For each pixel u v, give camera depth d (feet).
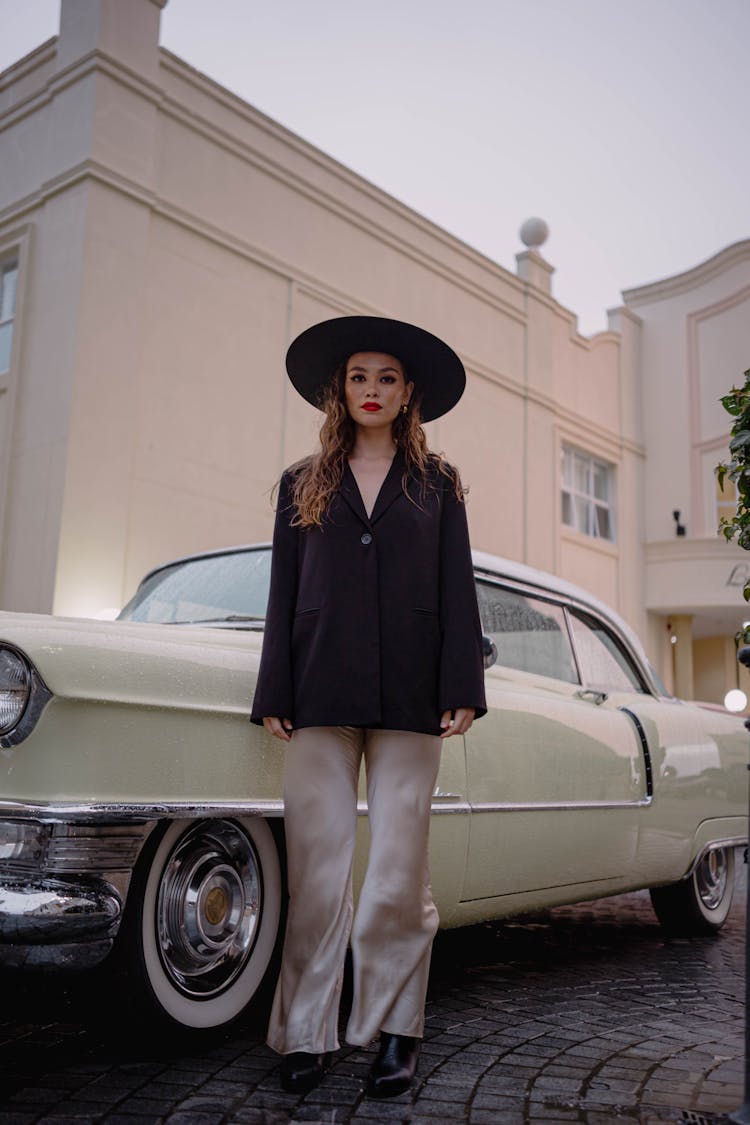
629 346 50.80
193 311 30.58
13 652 6.68
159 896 7.18
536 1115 6.57
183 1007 7.31
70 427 27.07
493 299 41.75
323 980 7.02
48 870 6.36
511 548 41.34
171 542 29.25
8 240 30.22
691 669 49.67
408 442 7.81
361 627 7.14
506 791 10.23
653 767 12.77
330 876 7.11
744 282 48.49
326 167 35.04
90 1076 7.08
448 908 9.61
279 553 7.62
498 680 11.16
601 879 11.78
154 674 7.15
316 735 7.22
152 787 6.94
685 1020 9.29
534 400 43.29
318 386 8.25
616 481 48.78
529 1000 9.98
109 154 28.63
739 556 48.19
